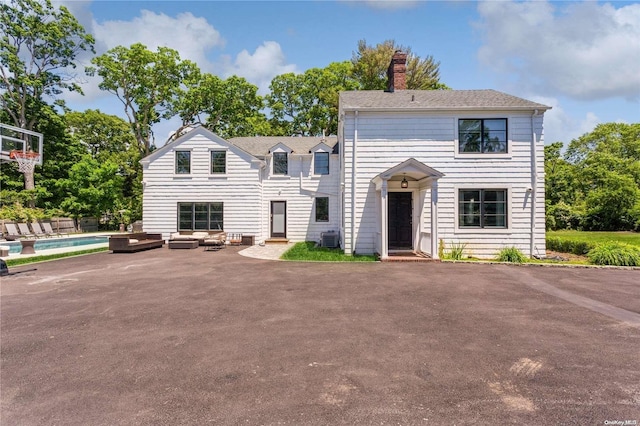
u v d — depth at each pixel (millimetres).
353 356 4039
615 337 4688
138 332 4902
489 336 4715
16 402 3062
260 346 4355
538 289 7621
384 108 13258
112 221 30266
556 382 3414
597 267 10430
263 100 34281
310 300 6672
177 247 16391
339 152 18625
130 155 31531
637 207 23344
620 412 2887
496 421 2746
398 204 14234
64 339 4633
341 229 16516
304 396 3137
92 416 2838
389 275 9258
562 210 25906
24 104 26109
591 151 36500
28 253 13609
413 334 4789
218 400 3080
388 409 2918
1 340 4602
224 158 18703
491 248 13234
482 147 13383
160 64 29781
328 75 31625
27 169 22438
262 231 19281
